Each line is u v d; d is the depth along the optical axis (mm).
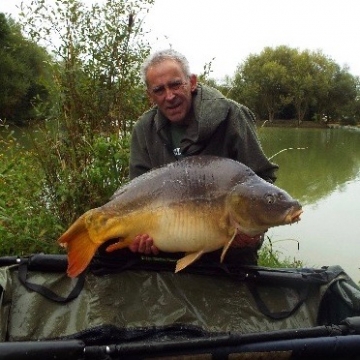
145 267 2682
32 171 4480
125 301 2600
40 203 4246
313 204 7598
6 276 2545
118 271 2672
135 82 4895
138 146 3162
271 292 2637
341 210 7129
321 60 36125
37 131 4961
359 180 9609
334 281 2557
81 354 1954
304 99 35062
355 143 19688
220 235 2289
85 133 4621
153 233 2334
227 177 2277
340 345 2041
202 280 2666
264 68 32781
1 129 6191
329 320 2559
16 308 2533
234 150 2797
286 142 16781
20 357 1882
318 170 10891
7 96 13570
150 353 2016
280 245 5617
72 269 2273
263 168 2803
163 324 2525
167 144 2996
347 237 5766
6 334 2424
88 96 4758
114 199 2379
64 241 2277
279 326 2523
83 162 4438
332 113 37375
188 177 2316
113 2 4996
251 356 2041
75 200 4086
